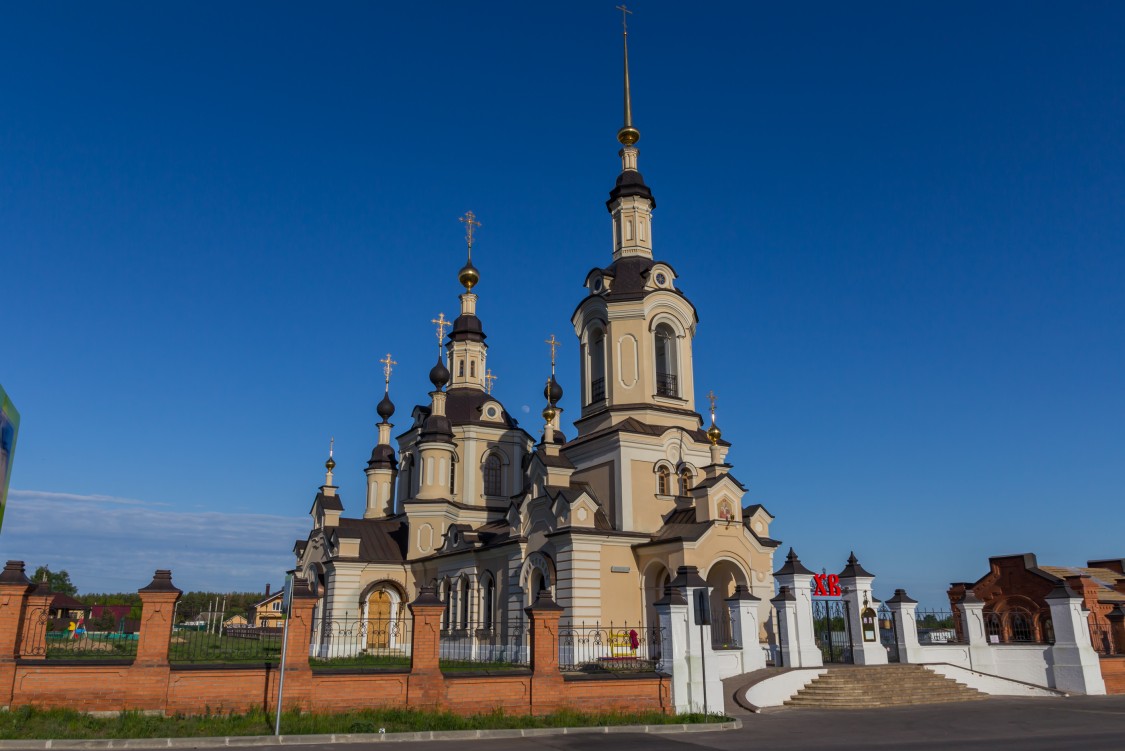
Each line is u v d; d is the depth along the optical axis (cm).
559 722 2477
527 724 2439
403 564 5966
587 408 5238
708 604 2750
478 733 2303
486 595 5112
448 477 6228
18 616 2352
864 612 3862
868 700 3281
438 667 2606
